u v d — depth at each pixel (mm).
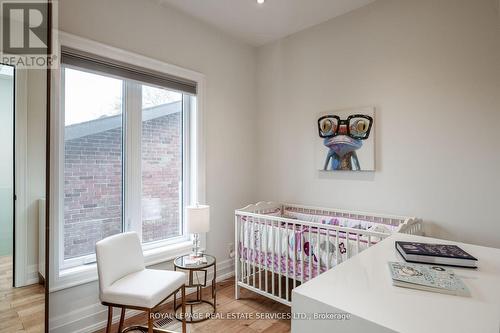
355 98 2701
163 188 2705
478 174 2088
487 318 721
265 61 3432
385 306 779
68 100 2117
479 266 1087
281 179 3273
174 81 2652
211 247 3010
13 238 1701
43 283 1787
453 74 2189
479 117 2086
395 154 2469
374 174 2590
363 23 2646
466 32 2133
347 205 2758
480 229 2080
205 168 2930
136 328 2164
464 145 2145
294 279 2242
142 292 1766
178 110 2820
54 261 1953
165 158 2719
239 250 2705
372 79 2596
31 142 1764
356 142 2668
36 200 1778
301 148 3098
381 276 980
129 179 2445
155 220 2648
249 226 2611
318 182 2965
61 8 1979
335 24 2834
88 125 2227
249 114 3408
